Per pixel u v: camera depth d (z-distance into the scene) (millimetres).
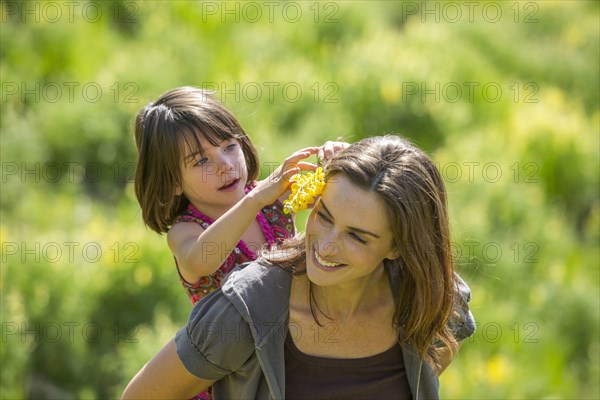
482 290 11227
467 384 9734
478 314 10773
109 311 9672
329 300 4168
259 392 4152
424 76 14391
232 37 15000
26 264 9531
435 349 4445
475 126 15008
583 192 14930
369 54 14633
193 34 14688
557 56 18922
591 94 18328
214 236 4602
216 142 5180
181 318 9742
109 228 10359
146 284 9805
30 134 11367
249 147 5520
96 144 11727
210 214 5281
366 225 3922
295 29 15664
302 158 4531
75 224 10672
